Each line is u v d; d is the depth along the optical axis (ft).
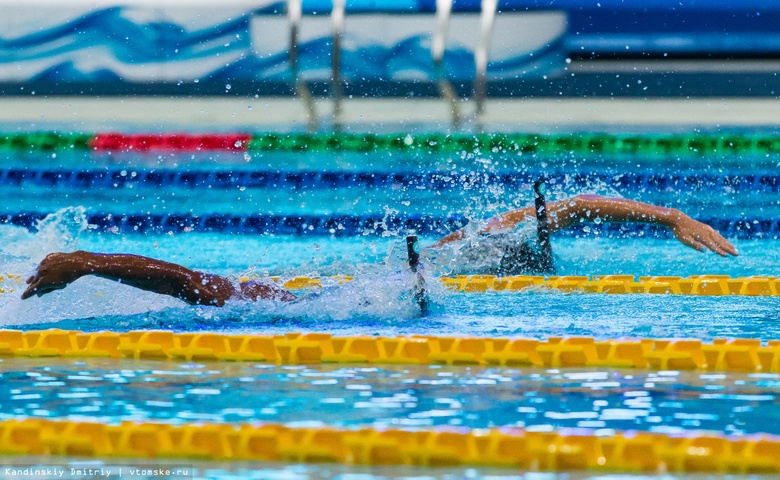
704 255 46.37
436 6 88.63
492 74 89.81
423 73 88.99
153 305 31.17
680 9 89.35
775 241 53.36
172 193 68.49
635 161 73.00
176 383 20.83
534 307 31.99
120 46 90.94
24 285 36.83
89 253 27.94
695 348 22.82
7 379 21.33
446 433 15.67
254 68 90.79
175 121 85.66
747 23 89.35
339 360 23.75
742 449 14.92
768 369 22.00
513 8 89.66
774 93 89.20
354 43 89.45
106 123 84.99
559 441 15.51
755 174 68.03
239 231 59.00
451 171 71.00
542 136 76.84
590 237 52.13
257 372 22.15
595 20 89.76
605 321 28.60
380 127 82.84
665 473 14.66
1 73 90.68
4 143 78.54
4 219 61.05
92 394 19.66
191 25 90.79
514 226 38.93
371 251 51.26
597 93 89.97
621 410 18.01
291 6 87.81
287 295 31.17
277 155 77.05
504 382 20.79
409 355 23.85
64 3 90.07
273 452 15.74
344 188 69.15
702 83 89.76
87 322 28.94
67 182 71.36
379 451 15.29
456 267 38.68
